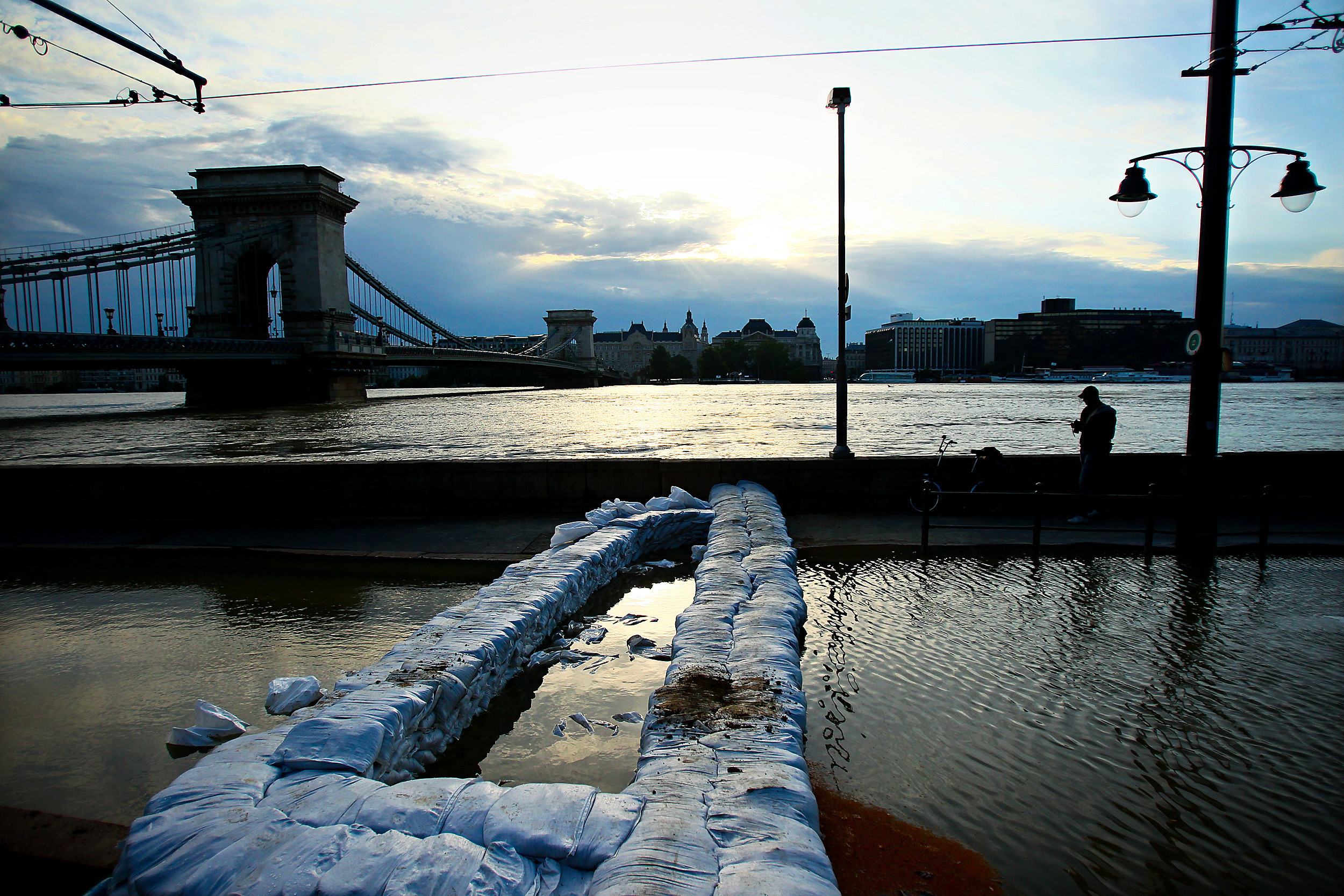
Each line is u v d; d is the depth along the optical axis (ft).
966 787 11.88
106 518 33.88
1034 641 17.85
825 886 8.19
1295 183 26.03
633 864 8.24
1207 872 9.98
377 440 104.53
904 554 26.66
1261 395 289.53
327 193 229.25
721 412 181.16
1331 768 12.35
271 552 27.91
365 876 8.25
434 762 12.94
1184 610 19.98
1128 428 120.57
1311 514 31.76
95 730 14.34
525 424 136.15
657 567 25.73
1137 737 13.33
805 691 15.25
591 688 16.05
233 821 9.27
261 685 16.31
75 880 9.86
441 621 16.84
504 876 8.38
